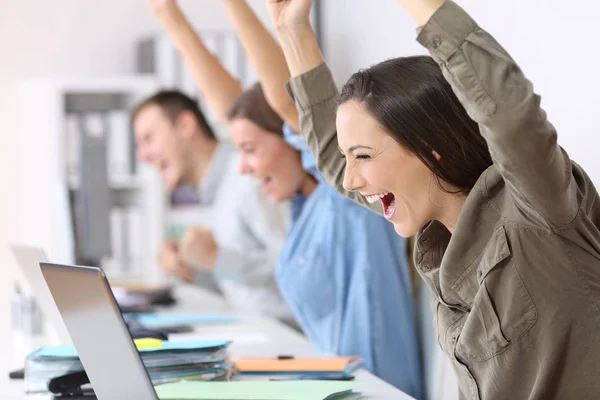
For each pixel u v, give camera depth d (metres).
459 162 1.60
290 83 2.11
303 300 2.94
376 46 4.51
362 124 1.63
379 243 2.88
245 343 2.92
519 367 1.56
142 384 1.50
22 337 3.27
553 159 1.35
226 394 1.87
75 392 2.02
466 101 1.37
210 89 3.27
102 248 4.41
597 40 2.46
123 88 5.29
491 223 1.57
